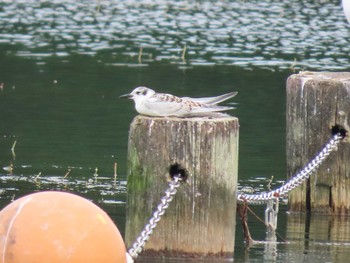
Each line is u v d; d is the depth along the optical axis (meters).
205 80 23.34
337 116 13.60
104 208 13.94
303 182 14.04
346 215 13.95
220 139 11.35
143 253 11.52
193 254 11.52
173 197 11.41
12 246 9.41
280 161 16.72
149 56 26.48
